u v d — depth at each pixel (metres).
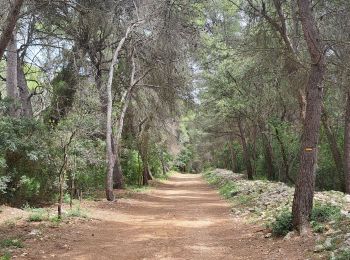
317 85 10.16
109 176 20.45
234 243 10.30
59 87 22.39
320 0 14.23
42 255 8.47
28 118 15.23
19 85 23.56
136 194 24.92
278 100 22.81
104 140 25.12
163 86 24.45
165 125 29.77
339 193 17.11
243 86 25.30
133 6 20.72
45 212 13.66
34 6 15.05
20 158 14.44
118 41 22.73
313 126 10.16
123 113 22.22
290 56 15.00
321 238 8.97
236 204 18.98
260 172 36.94
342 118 24.77
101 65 24.94
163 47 21.77
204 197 25.38
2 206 13.59
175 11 20.97
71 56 23.14
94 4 18.56
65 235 10.64
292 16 15.16
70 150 15.39
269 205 15.57
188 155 83.81
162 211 17.56
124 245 9.96
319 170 27.03
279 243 9.55
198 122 42.12
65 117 19.00
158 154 41.72
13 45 18.86
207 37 22.98
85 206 17.17
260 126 30.47
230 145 50.75
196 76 27.92
